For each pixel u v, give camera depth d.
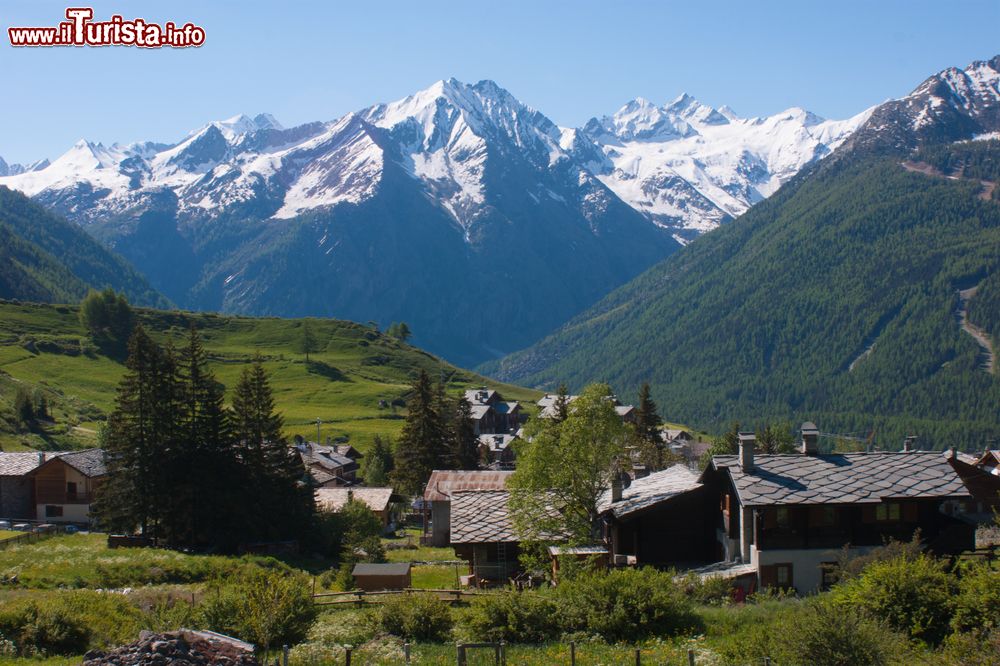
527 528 50.62
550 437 53.53
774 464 47.38
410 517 107.44
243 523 71.38
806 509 44.78
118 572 53.72
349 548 66.31
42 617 32.91
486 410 182.75
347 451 146.12
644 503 50.03
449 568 63.00
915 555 37.00
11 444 118.31
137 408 70.62
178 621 32.38
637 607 32.06
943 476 45.75
